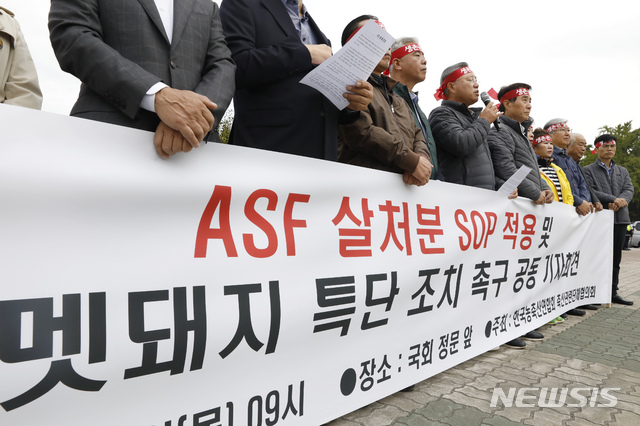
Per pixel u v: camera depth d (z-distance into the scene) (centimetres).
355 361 190
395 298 211
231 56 185
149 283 126
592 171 552
